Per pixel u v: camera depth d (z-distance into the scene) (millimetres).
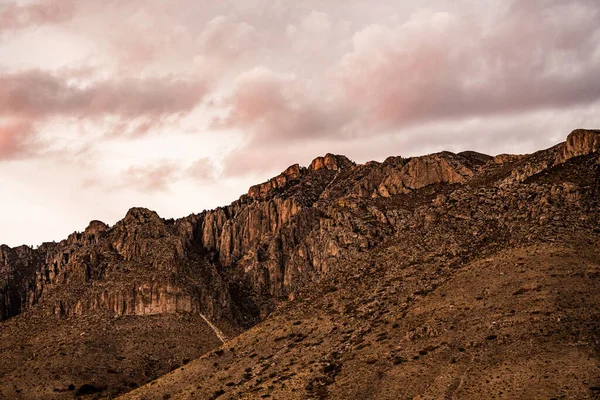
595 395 137875
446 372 165125
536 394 142875
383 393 169875
